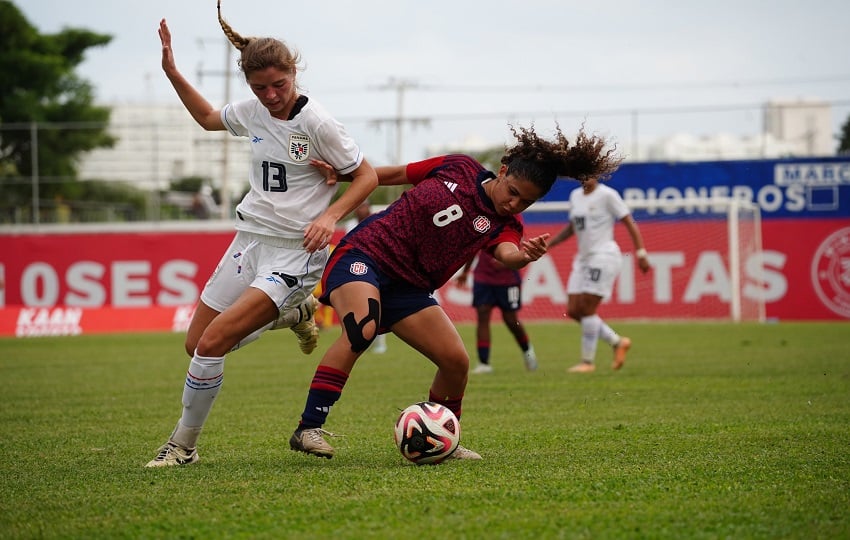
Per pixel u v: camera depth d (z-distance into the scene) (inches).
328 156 418.3
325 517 309.3
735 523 297.9
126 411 655.1
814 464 403.5
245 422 583.8
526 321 1956.2
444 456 410.0
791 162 1927.9
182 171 2704.2
